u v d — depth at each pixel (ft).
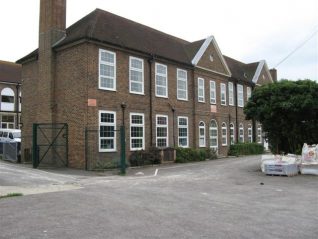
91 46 67.62
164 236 21.84
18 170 59.82
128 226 24.18
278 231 23.30
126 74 74.69
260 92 66.08
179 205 31.83
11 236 21.72
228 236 21.95
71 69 68.80
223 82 110.93
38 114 73.51
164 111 84.74
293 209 30.53
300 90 61.67
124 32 80.84
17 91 142.82
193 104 95.45
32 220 25.70
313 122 62.13
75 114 67.36
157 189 41.70
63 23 74.02
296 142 64.95
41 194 37.50
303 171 57.72
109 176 55.83
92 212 28.48
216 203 33.09
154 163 76.64
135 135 75.72
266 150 132.67
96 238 21.38
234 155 108.58
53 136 70.28
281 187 44.06
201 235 22.11
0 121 138.10
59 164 69.26
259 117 65.87
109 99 70.28
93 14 78.48
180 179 51.90
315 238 21.85
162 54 85.25
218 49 107.34
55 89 71.51
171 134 86.53
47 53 72.33
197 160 88.02
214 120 104.78
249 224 25.04
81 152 65.62
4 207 30.35
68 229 23.32
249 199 35.45
